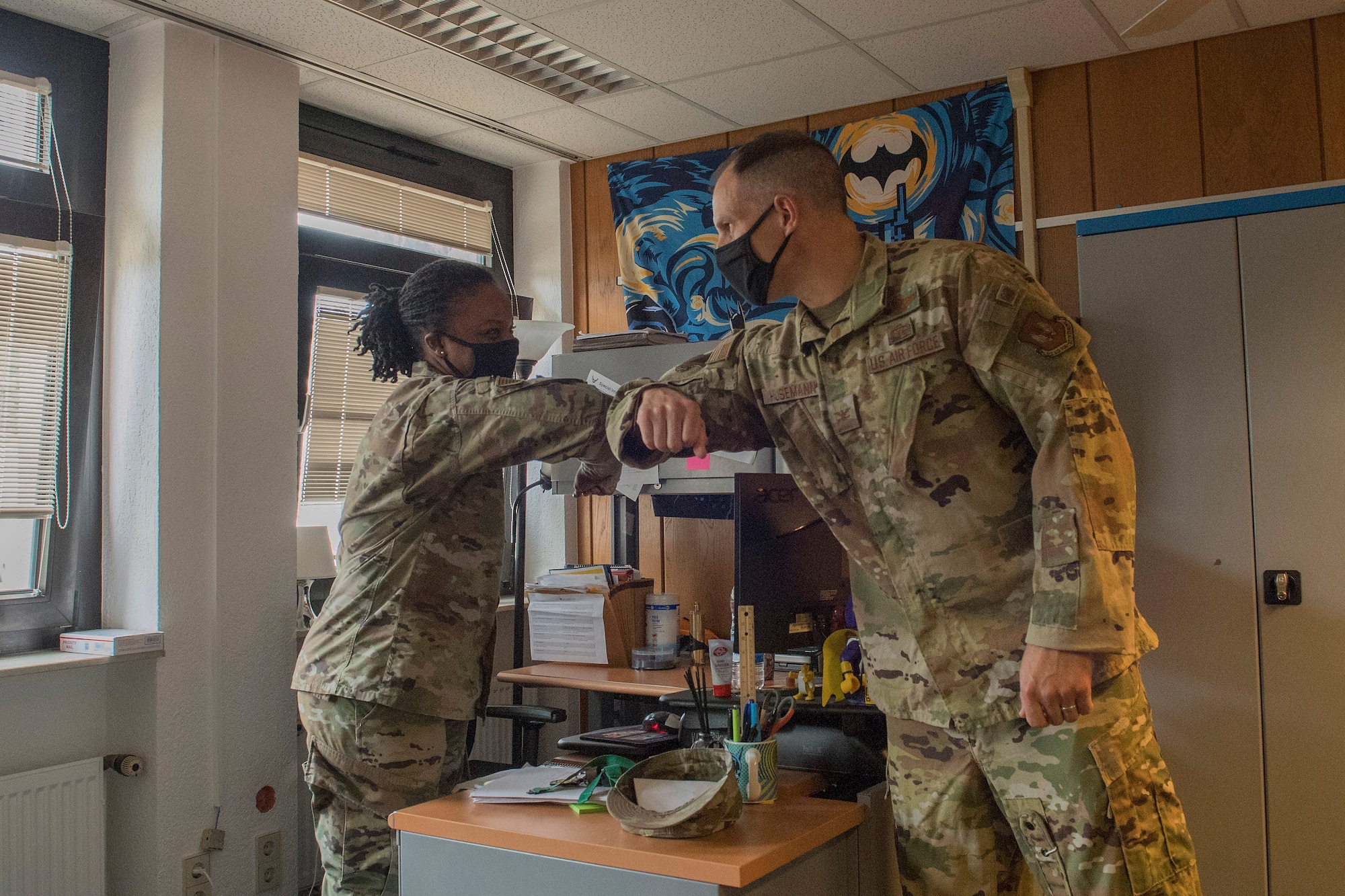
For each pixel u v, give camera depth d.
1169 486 2.56
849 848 1.71
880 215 3.53
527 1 2.77
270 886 2.97
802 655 2.29
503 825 1.61
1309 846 2.41
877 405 1.58
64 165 2.89
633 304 3.96
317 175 3.50
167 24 2.86
